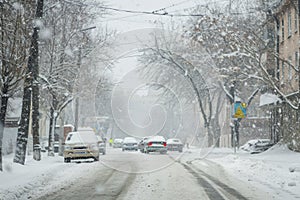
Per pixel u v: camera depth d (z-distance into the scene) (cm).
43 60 3728
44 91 3984
